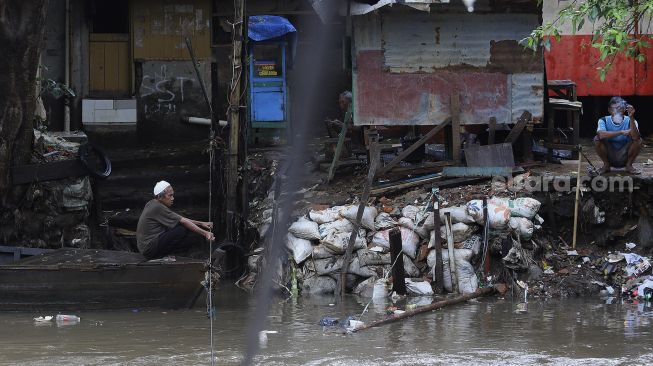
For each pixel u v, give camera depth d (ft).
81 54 97.04
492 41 70.28
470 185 68.49
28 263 57.41
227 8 98.27
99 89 97.86
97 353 43.01
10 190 67.26
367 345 44.24
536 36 56.90
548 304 56.75
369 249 62.08
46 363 40.75
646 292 58.44
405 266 61.62
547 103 73.26
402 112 70.08
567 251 63.67
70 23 95.76
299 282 61.93
